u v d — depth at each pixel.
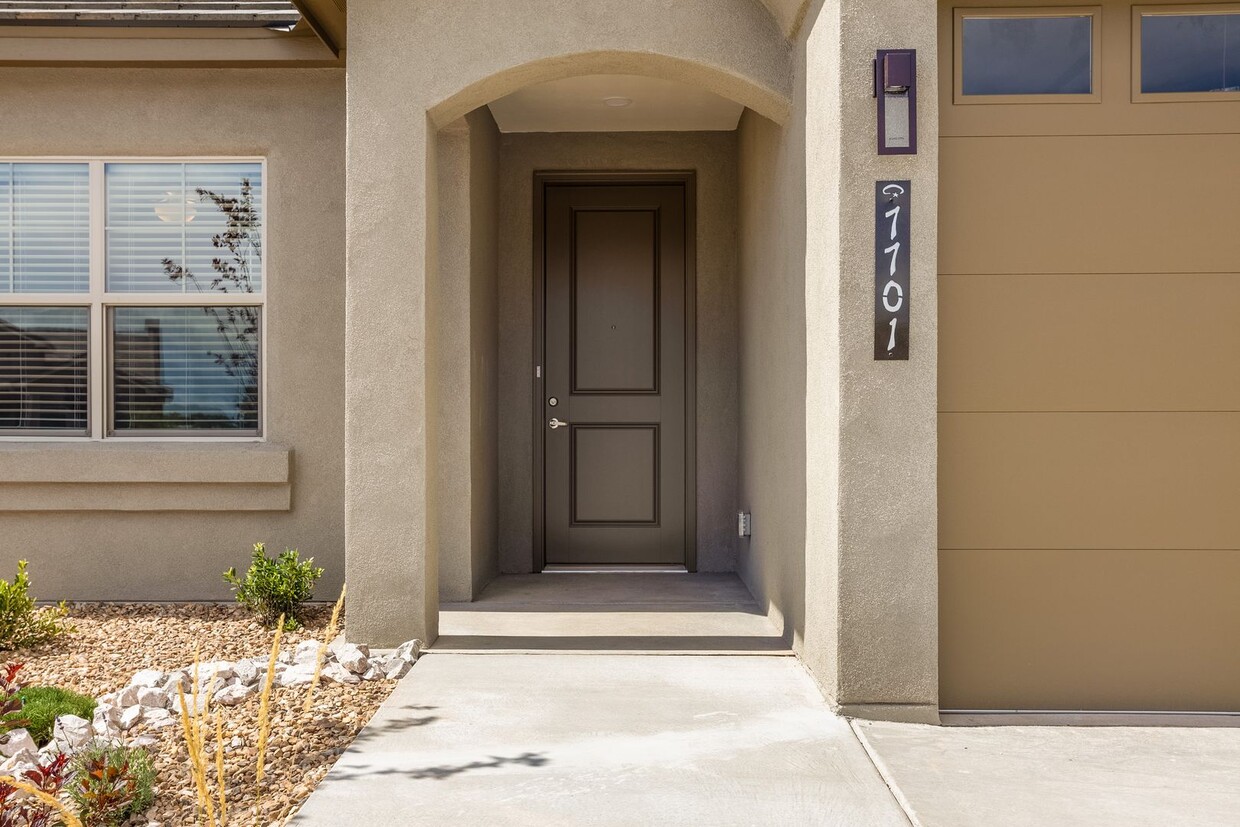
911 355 3.89
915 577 3.90
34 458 5.99
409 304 4.80
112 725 3.73
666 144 7.41
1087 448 4.00
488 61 4.77
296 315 6.16
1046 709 4.03
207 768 3.38
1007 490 4.02
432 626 5.03
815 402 4.32
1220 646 4.00
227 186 6.26
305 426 6.16
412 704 4.04
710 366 7.44
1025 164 4.00
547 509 7.52
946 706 4.02
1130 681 4.01
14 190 6.24
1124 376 4.00
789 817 3.00
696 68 4.84
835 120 3.94
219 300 6.23
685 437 7.50
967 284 4.01
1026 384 4.01
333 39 5.79
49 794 2.59
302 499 6.15
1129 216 4.00
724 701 4.11
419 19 4.78
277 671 4.41
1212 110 3.99
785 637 5.13
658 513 7.55
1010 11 4.01
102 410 6.22
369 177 4.79
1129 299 4.00
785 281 5.09
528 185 7.42
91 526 6.10
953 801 3.13
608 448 7.55
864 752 3.55
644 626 5.51
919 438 3.89
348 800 3.09
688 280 7.47
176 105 6.13
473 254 6.30
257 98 6.14
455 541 6.22
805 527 4.58
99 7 5.91
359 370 4.80
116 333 6.27
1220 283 3.99
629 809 3.04
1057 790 3.23
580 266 7.52
